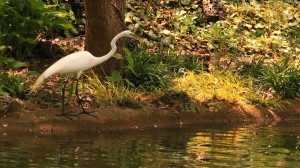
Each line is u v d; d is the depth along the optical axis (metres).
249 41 20.06
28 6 16.66
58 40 18.86
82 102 14.25
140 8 20.58
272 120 15.90
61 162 10.70
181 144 12.51
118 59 15.93
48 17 16.86
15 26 16.62
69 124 13.52
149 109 14.74
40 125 13.27
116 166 10.59
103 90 15.10
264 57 18.66
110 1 15.80
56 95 14.30
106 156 11.26
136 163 10.83
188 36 19.89
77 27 19.58
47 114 13.63
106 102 14.58
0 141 12.17
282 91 16.80
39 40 17.86
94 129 13.71
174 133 13.70
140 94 15.38
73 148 11.81
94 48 15.88
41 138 12.64
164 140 12.88
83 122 13.70
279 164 11.11
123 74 16.12
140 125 14.30
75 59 13.62
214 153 11.80
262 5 22.25
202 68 17.38
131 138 12.98
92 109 14.15
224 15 21.25
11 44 16.64
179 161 11.07
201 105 15.60
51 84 15.40
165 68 16.69
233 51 18.94
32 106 13.82
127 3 20.59
